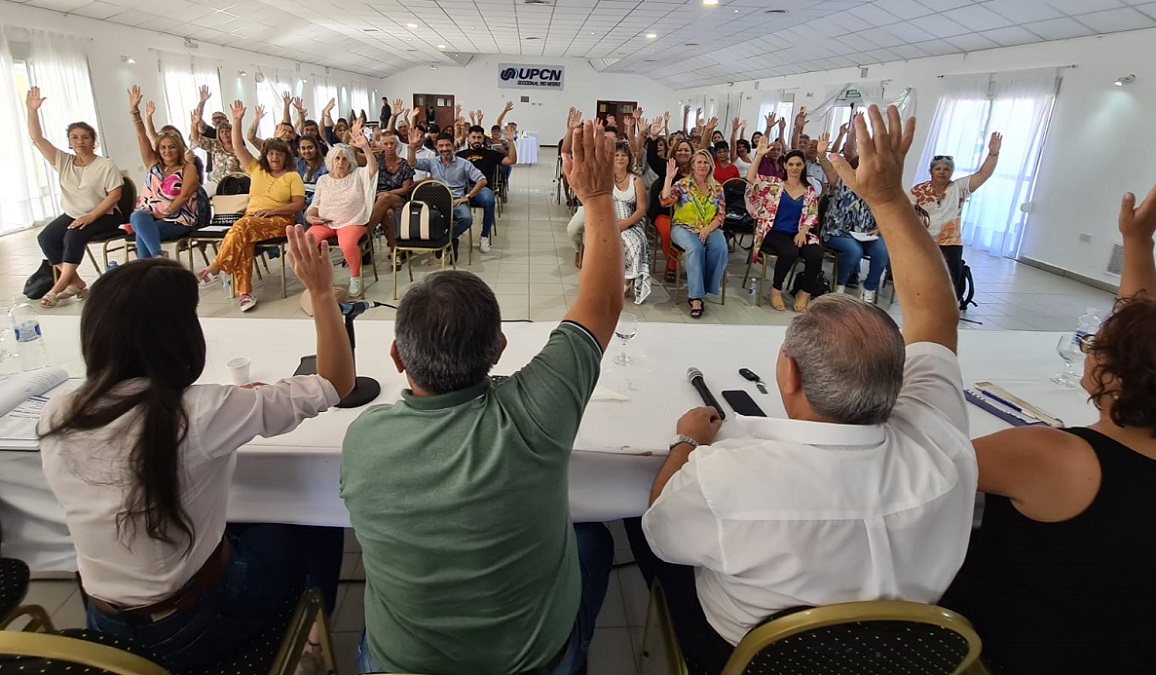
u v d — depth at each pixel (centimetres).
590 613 118
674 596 127
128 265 94
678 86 1934
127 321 89
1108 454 90
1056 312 493
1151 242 142
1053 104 639
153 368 91
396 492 85
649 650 162
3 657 73
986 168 443
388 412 90
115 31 786
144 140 451
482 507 84
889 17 715
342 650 157
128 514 92
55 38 683
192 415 94
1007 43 686
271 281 474
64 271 405
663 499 100
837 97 1017
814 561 87
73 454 91
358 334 188
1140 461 88
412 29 1106
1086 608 93
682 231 437
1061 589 95
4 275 479
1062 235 626
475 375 87
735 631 100
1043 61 653
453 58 1762
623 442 134
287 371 162
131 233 426
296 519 133
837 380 86
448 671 92
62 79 694
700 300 432
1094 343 94
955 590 119
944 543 90
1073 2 539
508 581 88
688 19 858
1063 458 93
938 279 116
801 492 87
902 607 83
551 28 1042
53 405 94
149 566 98
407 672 93
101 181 416
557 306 433
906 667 89
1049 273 635
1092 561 91
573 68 1969
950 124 788
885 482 88
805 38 923
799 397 94
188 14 834
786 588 89
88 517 94
